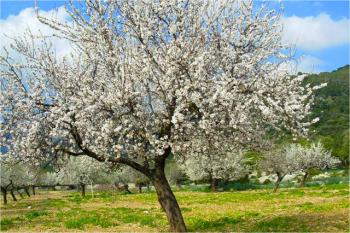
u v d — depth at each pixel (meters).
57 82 15.36
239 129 14.66
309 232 16.02
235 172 53.03
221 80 14.33
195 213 25.75
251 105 14.34
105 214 27.20
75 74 15.38
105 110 14.20
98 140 14.37
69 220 23.84
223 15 15.27
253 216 22.38
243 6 15.34
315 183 56.75
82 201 41.91
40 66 15.52
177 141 14.54
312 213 21.23
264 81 14.68
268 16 15.46
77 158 56.72
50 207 35.94
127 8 14.86
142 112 14.17
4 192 48.00
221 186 59.97
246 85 14.50
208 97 14.00
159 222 21.73
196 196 41.75
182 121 14.03
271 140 16.92
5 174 46.66
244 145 16.19
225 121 14.30
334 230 16.27
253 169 59.88
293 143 50.41
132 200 41.00
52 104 15.39
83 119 14.12
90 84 15.20
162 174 15.95
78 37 15.55
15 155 15.08
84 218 24.00
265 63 15.10
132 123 14.22
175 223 15.74
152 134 14.58
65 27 15.49
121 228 20.31
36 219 25.58
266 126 16.34
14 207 38.91
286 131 15.99
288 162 46.03
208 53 14.20
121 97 13.77
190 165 54.00
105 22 15.12
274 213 23.08
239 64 14.26
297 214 21.31
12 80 15.31
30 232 20.09
